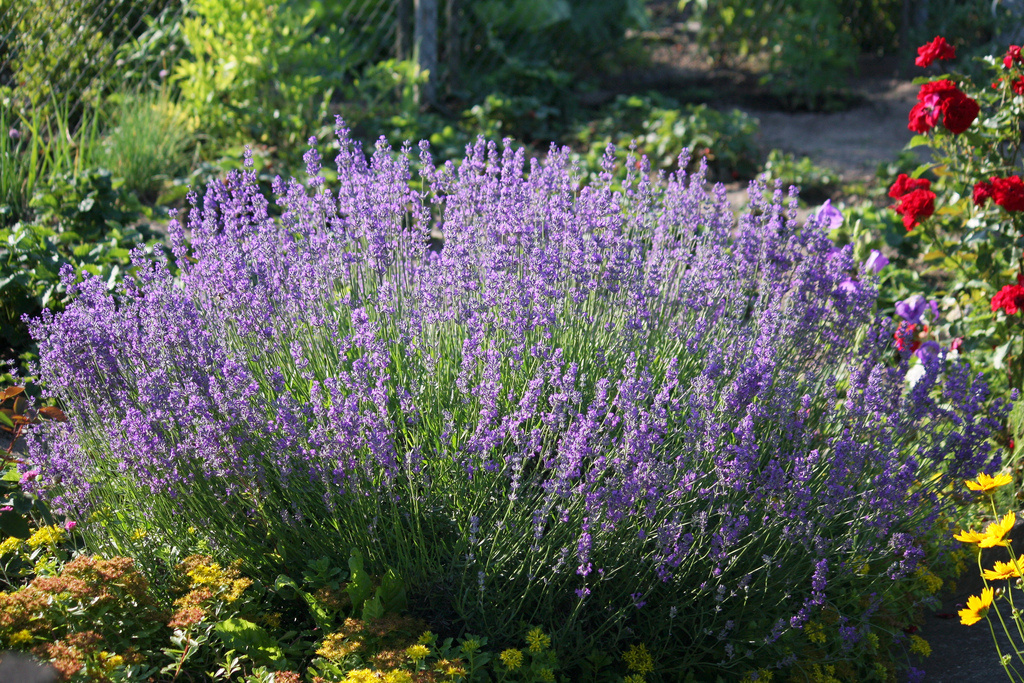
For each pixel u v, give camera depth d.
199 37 7.75
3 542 2.98
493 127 8.55
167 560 2.89
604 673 2.78
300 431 2.71
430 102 9.02
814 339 3.54
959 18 10.86
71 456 2.82
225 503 2.84
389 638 2.64
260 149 7.28
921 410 3.07
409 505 2.92
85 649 2.38
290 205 3.58
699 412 2.77
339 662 2.52
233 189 3.72
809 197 7.78
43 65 7.17
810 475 2.83
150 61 8.14
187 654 2.50
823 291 3.59
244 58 7.57
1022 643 3.14
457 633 2.78
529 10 9.99
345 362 3.19
